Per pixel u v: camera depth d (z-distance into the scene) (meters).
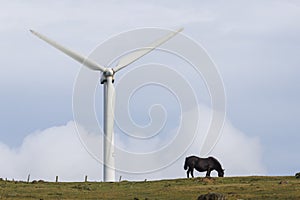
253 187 132.25
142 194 128.25
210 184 139.38
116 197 124.75
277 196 120.81
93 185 142.00
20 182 146.38
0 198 121.94
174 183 141.88
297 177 147.62
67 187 138.75
